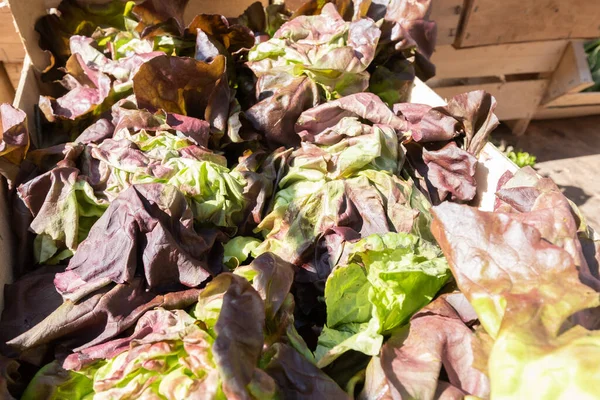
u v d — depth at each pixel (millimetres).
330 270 492
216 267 488
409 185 556
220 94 621
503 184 574
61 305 431
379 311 425
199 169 508
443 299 445
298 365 384
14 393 396
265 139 633
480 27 1084
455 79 1242
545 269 357
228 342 328
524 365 320
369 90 752
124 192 456
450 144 625
